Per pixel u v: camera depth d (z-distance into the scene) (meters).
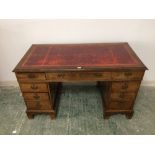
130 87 1.58
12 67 2.25
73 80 1.53
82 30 1.96
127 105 1.72
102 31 1.97
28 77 1.51
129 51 1.75
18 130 1.71
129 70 1.44
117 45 1.91
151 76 2.29
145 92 2.23
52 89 1.77
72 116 1.87
